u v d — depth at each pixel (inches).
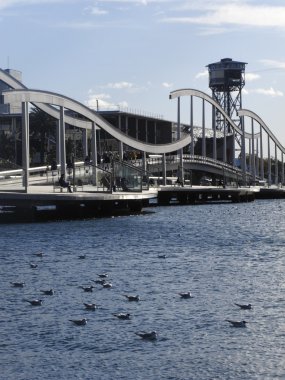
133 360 1354.6
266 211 5654.5
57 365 1331.2
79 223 3860.7
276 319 1603.1
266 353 1390.3
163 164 6845.5
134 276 2116.1
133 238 3161.9
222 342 1448.1
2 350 1403.8
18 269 2229.3
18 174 4434.1
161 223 4050.2
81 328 1533.0
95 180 4670.3
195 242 3078.2
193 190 6560.0
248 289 1923.0
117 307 1707.7
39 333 1499.8
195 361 1350.9
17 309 1686.8
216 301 1772.9
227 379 1275.8
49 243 2906.0
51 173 4672.7
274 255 2640.3
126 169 4835.1
